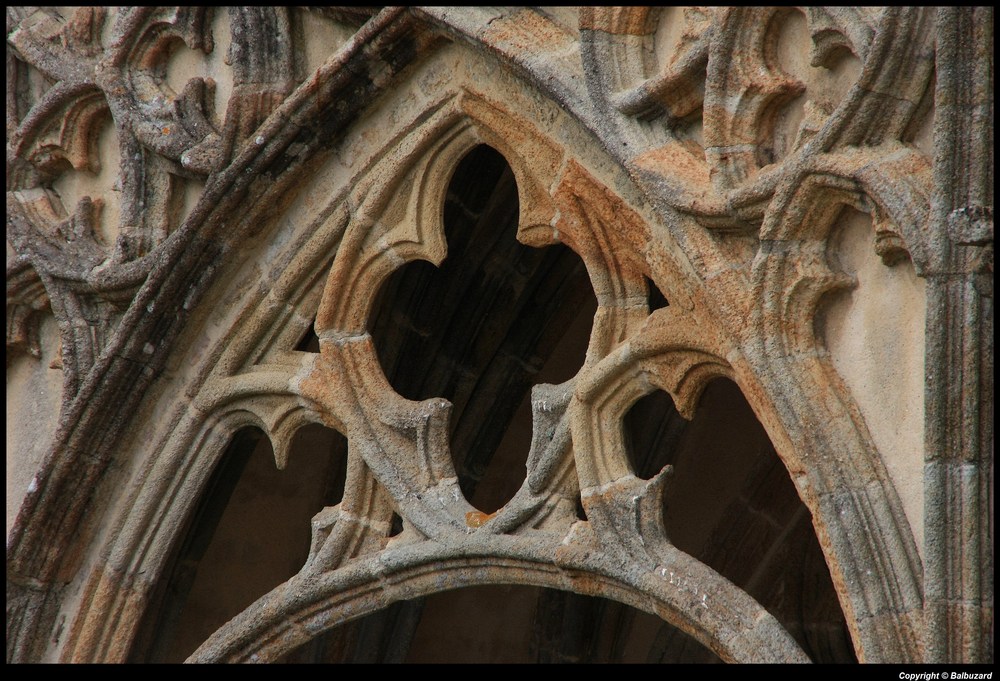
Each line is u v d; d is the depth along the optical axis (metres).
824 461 14.50
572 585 16.88
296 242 19.72
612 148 16.36
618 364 16.52
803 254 14.95
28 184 21.80
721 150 15.48
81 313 20.97
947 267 13.72
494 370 22.62
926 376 13.78
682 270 15.91
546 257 22.06
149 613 21.31
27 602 20.80
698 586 15.82
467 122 18.45
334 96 19.05
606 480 16.75
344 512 18.69
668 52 16.55
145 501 20.58
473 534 17.55
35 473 21.00
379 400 18.77
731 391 23.95
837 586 14.30
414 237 18.78
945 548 13.59
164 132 20.17
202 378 20.27
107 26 21.48
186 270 19.95
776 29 15.49
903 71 14.25
